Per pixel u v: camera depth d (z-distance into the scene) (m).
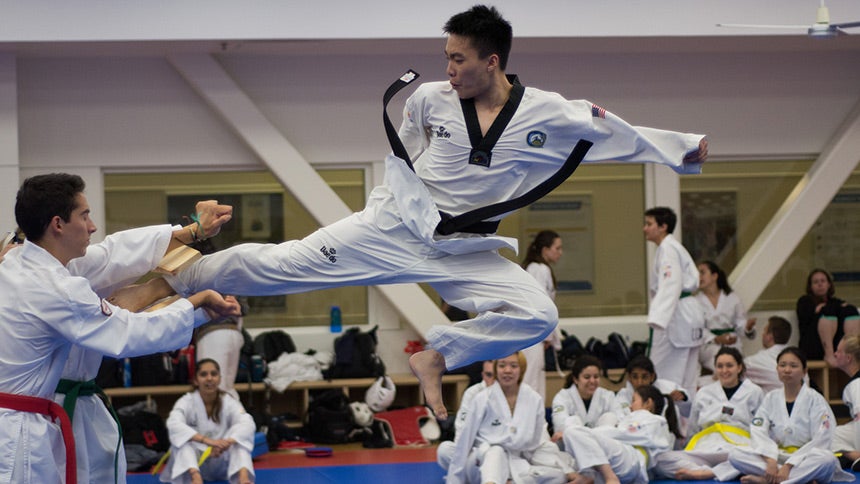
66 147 9.20
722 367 7.79
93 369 4.41
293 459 8.41
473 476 7.10
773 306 10.24
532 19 8.62
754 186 10.19
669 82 9.85
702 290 9.57
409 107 4.12
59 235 3.97
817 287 9.80
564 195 9.98
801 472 7.06
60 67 9.16
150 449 8.34
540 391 8.95
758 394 7.77
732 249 10.17
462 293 4.13
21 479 3.92
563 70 9.70
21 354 3.93
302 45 8.84
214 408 7.56
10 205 8.73
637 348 9.69
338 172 9.67
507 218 9.95
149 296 4.19
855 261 10.32
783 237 9.77
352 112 9.53
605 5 8.68
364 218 4.10
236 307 4.23
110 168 9.31
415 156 4.20
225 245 9.52
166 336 4.01
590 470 7.08
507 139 3.92
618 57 9.77
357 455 8.57
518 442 7.04
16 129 8.77
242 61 9.38
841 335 9.62
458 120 3.95
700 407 7.88
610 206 10.01
